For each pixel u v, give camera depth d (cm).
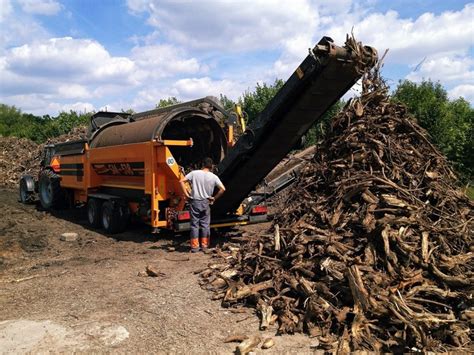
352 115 631
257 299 514
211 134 983
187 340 441
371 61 632
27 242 909
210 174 805
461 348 383
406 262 461
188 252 812
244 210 970
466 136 1502
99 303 550
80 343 438
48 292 599
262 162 801
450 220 528
